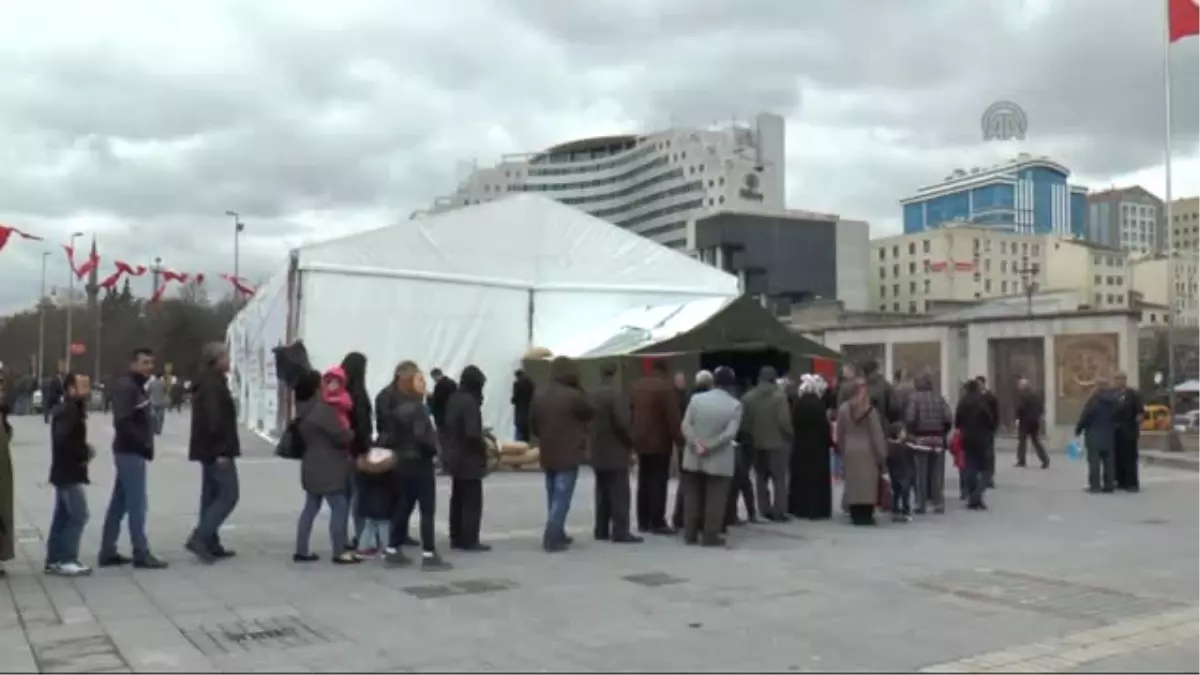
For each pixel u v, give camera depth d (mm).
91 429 33812
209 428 10156
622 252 26578
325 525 12695
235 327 42531
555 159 155125
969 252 121750
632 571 9680
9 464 9305
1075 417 28031
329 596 8523
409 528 12305
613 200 150000
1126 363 27078
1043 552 10836
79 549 10883
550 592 8656
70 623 7617
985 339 30422
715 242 90125
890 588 8812
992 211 145250
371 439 10539
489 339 25062
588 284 26047
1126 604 8203
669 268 26938
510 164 156250
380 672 6223
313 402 10281
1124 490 17484
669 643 6891
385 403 10148
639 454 12422
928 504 15008
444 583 9086
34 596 8555
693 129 141625
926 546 11305
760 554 10727
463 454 10938
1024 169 147750
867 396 13203
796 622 7520
